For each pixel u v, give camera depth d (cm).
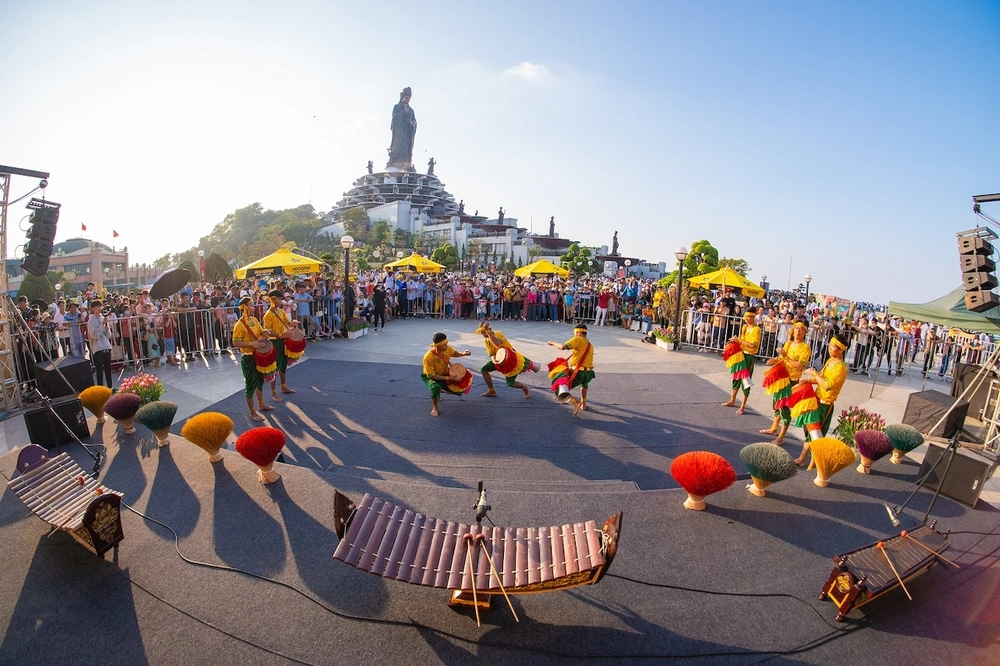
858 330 1376
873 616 391
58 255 4966
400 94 9700
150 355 1150
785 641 364
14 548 445
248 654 340
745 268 4006
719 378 1168
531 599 398
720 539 482
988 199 764
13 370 870
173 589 399
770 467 542
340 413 852
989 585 431
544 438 770
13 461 598
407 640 355
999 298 784
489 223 9781
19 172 856
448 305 2181
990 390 810
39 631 356
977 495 555
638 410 917
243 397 931
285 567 425
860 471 635
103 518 429
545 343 1574
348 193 10550
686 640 362
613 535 350
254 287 1792
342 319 1608
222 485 553
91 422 734
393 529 389
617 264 6438
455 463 675
